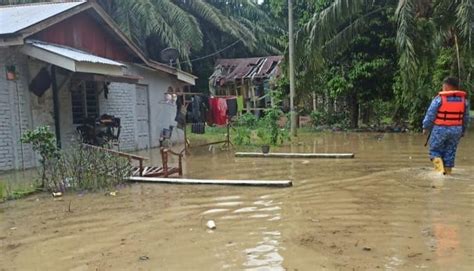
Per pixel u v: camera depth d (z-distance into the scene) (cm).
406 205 596
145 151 1425
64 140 1153
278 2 2547
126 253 443
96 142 1184
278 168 976
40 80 1079
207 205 634
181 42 2431
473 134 1599
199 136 1878
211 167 1030
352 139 1614
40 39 1072
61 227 546
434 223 510
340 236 472
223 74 2997
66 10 1103
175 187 777
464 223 507
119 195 721
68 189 768
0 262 430
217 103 2147
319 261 399
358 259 402
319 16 1616
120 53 1388
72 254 447
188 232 507
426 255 407
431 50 1534
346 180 795
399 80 1784
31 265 421
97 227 541
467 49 1455
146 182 824
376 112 2373
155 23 2305
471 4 1262
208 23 2933
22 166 1033
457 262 387
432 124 815
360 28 1802
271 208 605
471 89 1686
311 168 958
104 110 1312
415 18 1399
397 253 414
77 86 1175
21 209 642
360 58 1955
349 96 2100
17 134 1026
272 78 2738
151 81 1539
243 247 446
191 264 406
